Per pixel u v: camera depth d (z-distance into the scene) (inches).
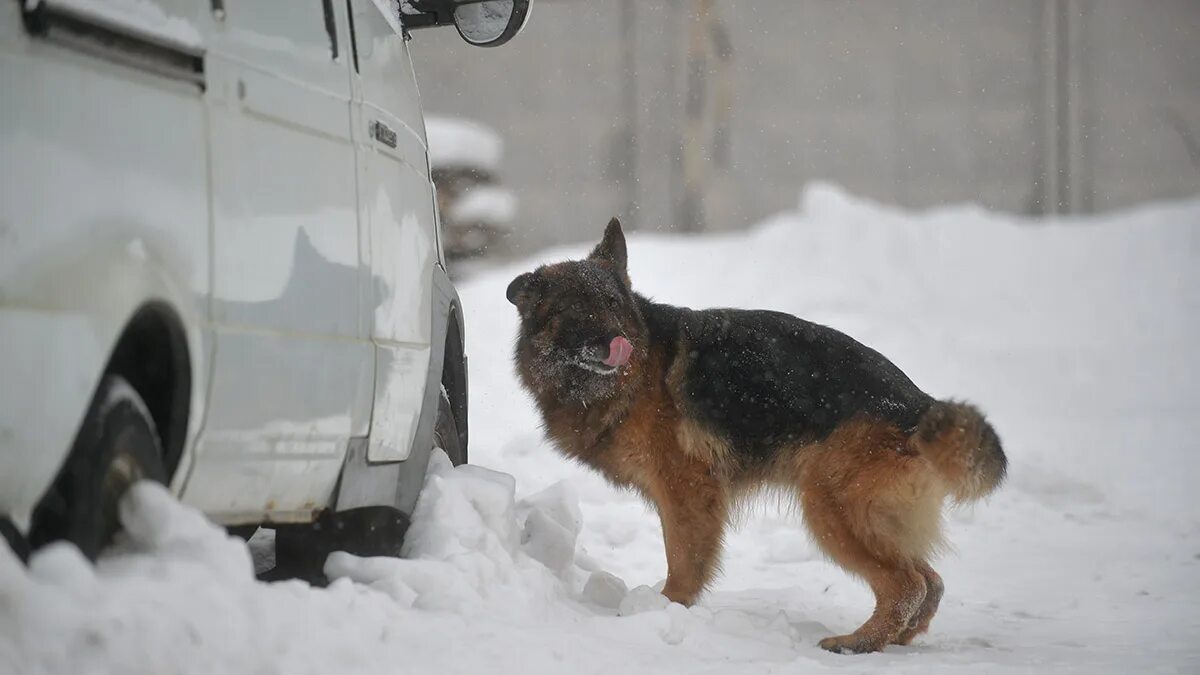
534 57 2162.9
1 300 206.8
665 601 400.8
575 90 2170.3
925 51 2188.7
